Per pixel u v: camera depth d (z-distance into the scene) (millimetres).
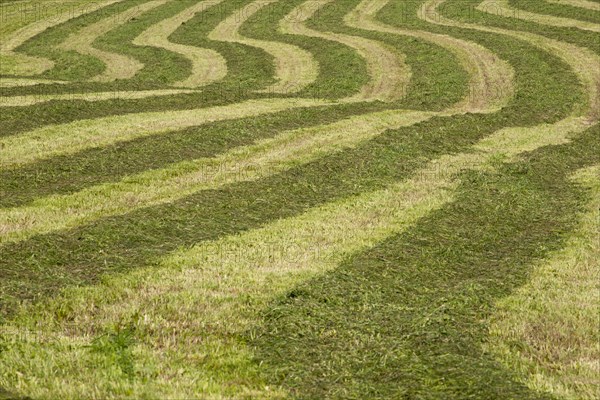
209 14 69500
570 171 28438
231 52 55656
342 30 61750
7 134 28641
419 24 62844
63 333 13297
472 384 11414
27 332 13039
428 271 17219
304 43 57594
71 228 19219
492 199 23469
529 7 66812
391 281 16406
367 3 71688
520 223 21594
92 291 15195
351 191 23719
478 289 15922
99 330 13500
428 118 35875
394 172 26172
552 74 46844
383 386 11398
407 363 12172
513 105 39688
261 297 15141
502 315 14688
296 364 12148
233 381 11602
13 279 15719
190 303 14742
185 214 20688
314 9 69938
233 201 22047
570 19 62281
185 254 17656
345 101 40500
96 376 11320
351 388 11320
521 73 47094
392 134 31484
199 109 34844
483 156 29406
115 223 19469
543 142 32531
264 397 11062
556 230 20984
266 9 70125
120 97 36281
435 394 11109
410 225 20469
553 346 13352
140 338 13141
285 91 44219
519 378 11875
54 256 17219
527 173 27219
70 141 27969
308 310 14375
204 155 27344
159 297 15031
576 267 17844
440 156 29047
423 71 48500
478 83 45719
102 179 24078
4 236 18281
